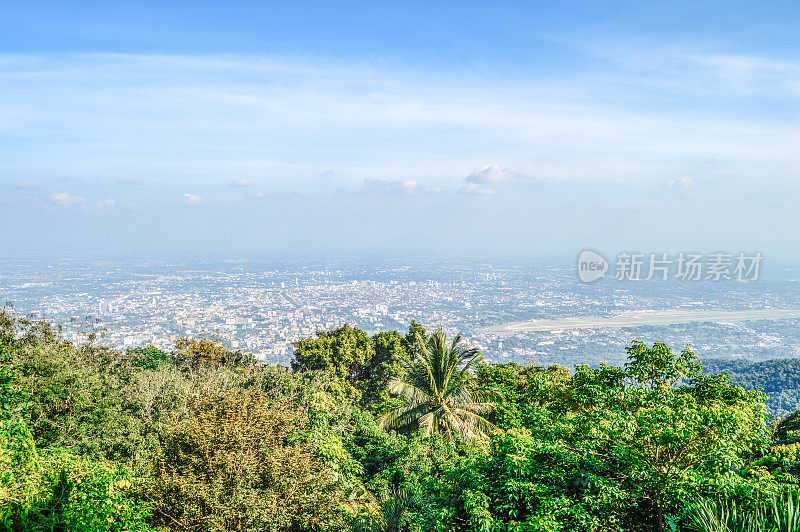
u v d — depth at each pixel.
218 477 9.77
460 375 20.77
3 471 8.32
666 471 7.07
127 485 10.26
